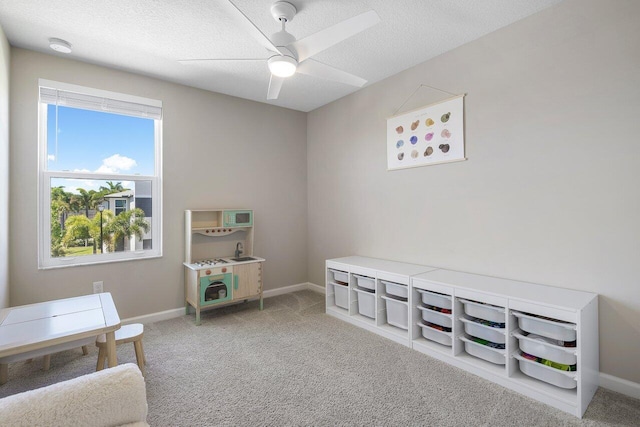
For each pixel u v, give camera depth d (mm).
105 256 2988
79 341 1831
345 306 3232
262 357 2408
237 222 3605
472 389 1978
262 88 3498
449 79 2723
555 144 2125
